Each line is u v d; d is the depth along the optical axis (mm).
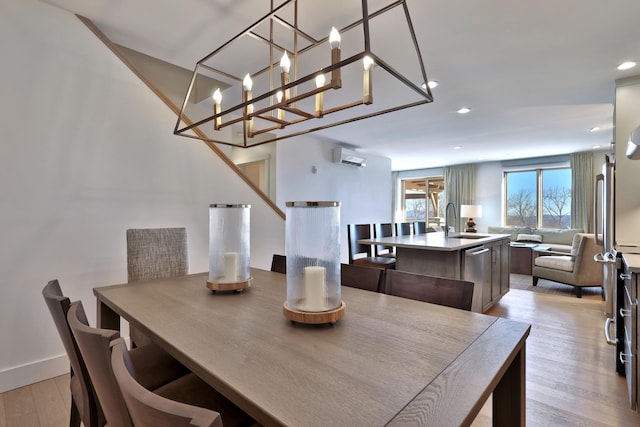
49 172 2225
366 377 777
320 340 1003
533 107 4125
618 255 2457
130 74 2619
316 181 5988
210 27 2502
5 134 2062
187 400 1094
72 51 2336
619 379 2174
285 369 820
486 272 3467
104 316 1649
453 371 806
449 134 5523
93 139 2422
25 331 2115
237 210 1668
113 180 2512
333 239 1189
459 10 2195
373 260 3660
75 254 2326
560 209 7406
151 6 2258
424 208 9609
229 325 1140
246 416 1032
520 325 1128
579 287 4332
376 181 7492
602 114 4387
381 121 4754
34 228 2164
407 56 2826
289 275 1200
